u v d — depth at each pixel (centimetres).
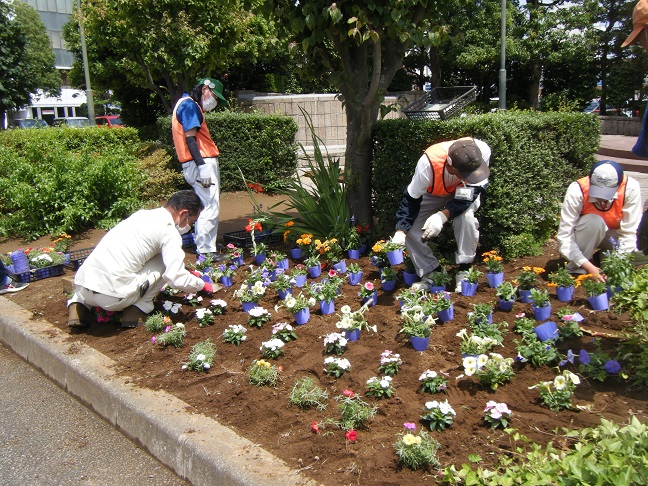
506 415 289
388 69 600
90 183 831
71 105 5819
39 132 1224
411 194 464
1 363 465
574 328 362
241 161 1062
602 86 2222
